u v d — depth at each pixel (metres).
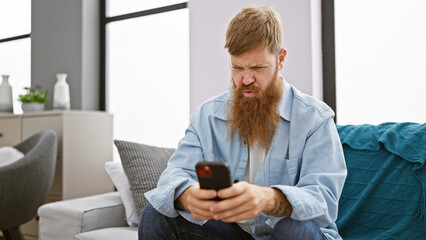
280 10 2.27
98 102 3.31
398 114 2.15
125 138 3.20
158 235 1.18
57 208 1.94
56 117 2.74
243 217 0.94
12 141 2.96
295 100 1.30
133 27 3.19
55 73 3.34
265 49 1.13
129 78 3.20
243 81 1.17
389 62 2.17
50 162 2.41
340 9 2.32
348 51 2.29
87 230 1.88
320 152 1.20
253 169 1.30
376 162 1.66
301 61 2.21
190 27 2.57
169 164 1.31
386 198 1.57
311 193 1.09
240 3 2.38
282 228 1.06
